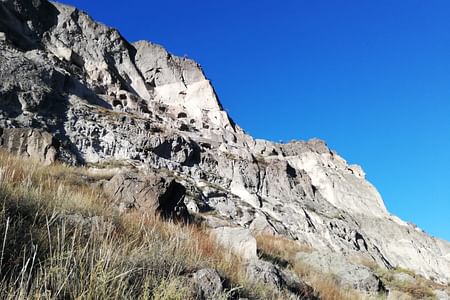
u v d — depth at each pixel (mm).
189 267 5715
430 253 66062
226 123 76312
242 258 9195
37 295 3191
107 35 75188
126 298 3699
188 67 85375
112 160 40656
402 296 16578
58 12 70562
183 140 53031
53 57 54750
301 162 79562
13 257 3758
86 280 3684
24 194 5891
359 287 15070
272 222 43344
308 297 9281
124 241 5633
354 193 75188
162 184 14031
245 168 58719
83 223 5863
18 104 39438
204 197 41625
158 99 75625
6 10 59000
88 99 52219
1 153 14383
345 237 54281
